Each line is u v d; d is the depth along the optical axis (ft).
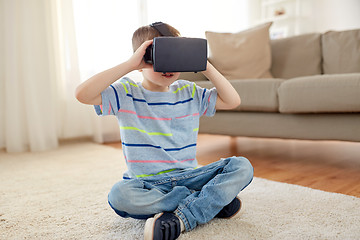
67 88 7.89
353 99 4.47
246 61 7.10
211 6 10.71
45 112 7.30
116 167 5.31
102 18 8.25
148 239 2.41
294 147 6.98
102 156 6.31
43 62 7.29
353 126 4.67
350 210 3.10
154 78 2.81
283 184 4.00
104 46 8.32
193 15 10.17
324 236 2.56
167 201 2.73
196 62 2.61
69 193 3.95
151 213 2.68
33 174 4.97
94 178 4.64
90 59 8.13
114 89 2.82
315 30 11.67
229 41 7.25
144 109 2.92
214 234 2.64
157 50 2.50
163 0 9.39
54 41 7.79
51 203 3.59
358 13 10.57
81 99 2.63
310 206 3.23
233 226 2.79
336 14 11.08
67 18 7.73
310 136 5.08
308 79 4.95
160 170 2.85
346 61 6.93
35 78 7.19
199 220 2.69
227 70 7.05
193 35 10.20
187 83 3.22
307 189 3.77
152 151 2.86
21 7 6.99
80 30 8.04
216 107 3.27
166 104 2.98
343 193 3.76
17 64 7.14
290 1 12.26
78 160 5.98
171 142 2.95
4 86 7.11
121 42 8.57
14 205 3.56
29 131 7.06
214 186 2.71
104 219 3.07
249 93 5.52
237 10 11.65
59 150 7.14
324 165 5.24
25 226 2.95
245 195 3.60
